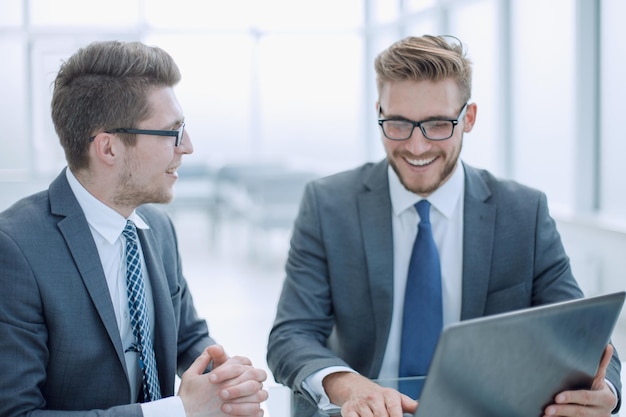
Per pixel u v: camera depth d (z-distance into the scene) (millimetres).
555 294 1806
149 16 7527
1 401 1306
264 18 7738
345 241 1867
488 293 1828
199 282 7078
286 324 1818
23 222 1405
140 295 1525
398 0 7660
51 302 1379
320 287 1874
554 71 5059
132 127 1435
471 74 1737
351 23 7945
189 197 8078
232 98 7805
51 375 1411
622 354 3361
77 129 1430
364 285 1846
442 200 1835
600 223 4223
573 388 1259
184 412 1365
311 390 1596
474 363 1052
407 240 1859
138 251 1551
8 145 7473
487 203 1856
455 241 1850
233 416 1385
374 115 8156
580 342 1178
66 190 1470
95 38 7500
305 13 7844
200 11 7598
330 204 1901
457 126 1696
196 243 8281
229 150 7918
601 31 4508
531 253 1827
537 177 5371
